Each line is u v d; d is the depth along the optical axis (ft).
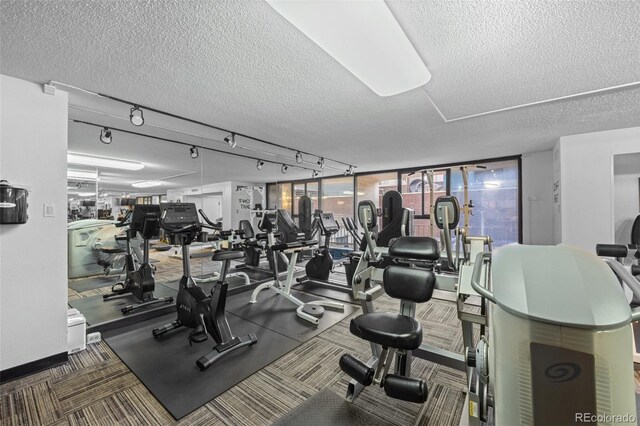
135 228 11.00
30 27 4.86
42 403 5.65
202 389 6.10
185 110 9.11
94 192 12.58
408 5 4.42
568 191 12.37
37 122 6.94
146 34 5.16
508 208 17.66
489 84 7.29
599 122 10.48
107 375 6.61
